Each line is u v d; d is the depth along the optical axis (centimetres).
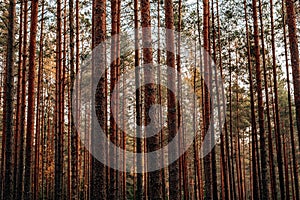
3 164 1430
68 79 1736
